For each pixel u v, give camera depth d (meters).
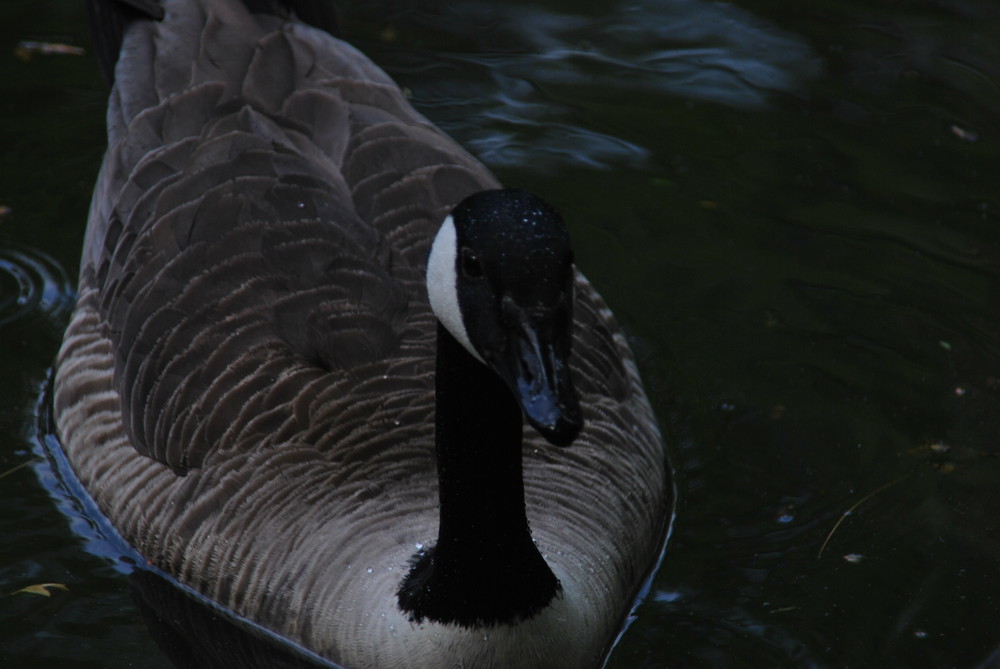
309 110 11.79
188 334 10.41
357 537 9.55
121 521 10.79
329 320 10.16
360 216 10.87
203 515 10.09
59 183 14.46
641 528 10.58
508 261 7.48
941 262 13.64
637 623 10.19
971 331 12.88
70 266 13.52
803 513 11.12
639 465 10.80
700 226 14.09
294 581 9.66
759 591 10.38
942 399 12.18
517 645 9.02
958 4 17.28
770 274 13.51
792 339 12.86
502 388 8.37
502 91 15.79
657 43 16.58
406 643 9.18
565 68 16.16
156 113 11.83
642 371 12.52
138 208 11.20
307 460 9.86
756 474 11.52
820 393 12.29
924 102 15.57
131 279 10.96
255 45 12.33
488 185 11.54
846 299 13.23
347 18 16.92
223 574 9.99
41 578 10.50
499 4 17.28
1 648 9.84
